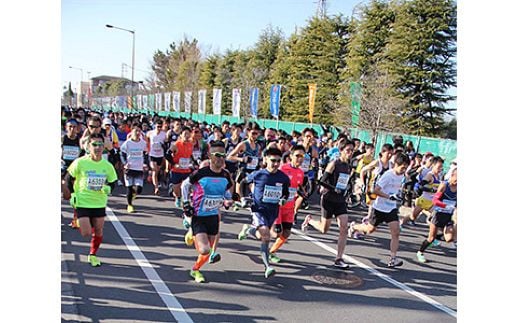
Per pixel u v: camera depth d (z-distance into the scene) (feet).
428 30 86.38
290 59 117.50
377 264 24.08
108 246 23.48
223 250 24.23
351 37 104.27
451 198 24.26
